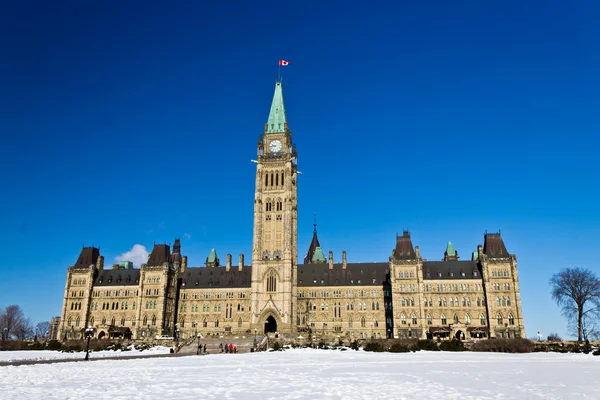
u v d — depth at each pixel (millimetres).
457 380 52000
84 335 185625
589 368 67875
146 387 44469
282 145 191250
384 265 192250
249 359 87875
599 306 139125
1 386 44656
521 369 66125
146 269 191125
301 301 188500
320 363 77312
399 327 170750
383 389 44125
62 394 39562
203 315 193750
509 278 169875
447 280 175250
